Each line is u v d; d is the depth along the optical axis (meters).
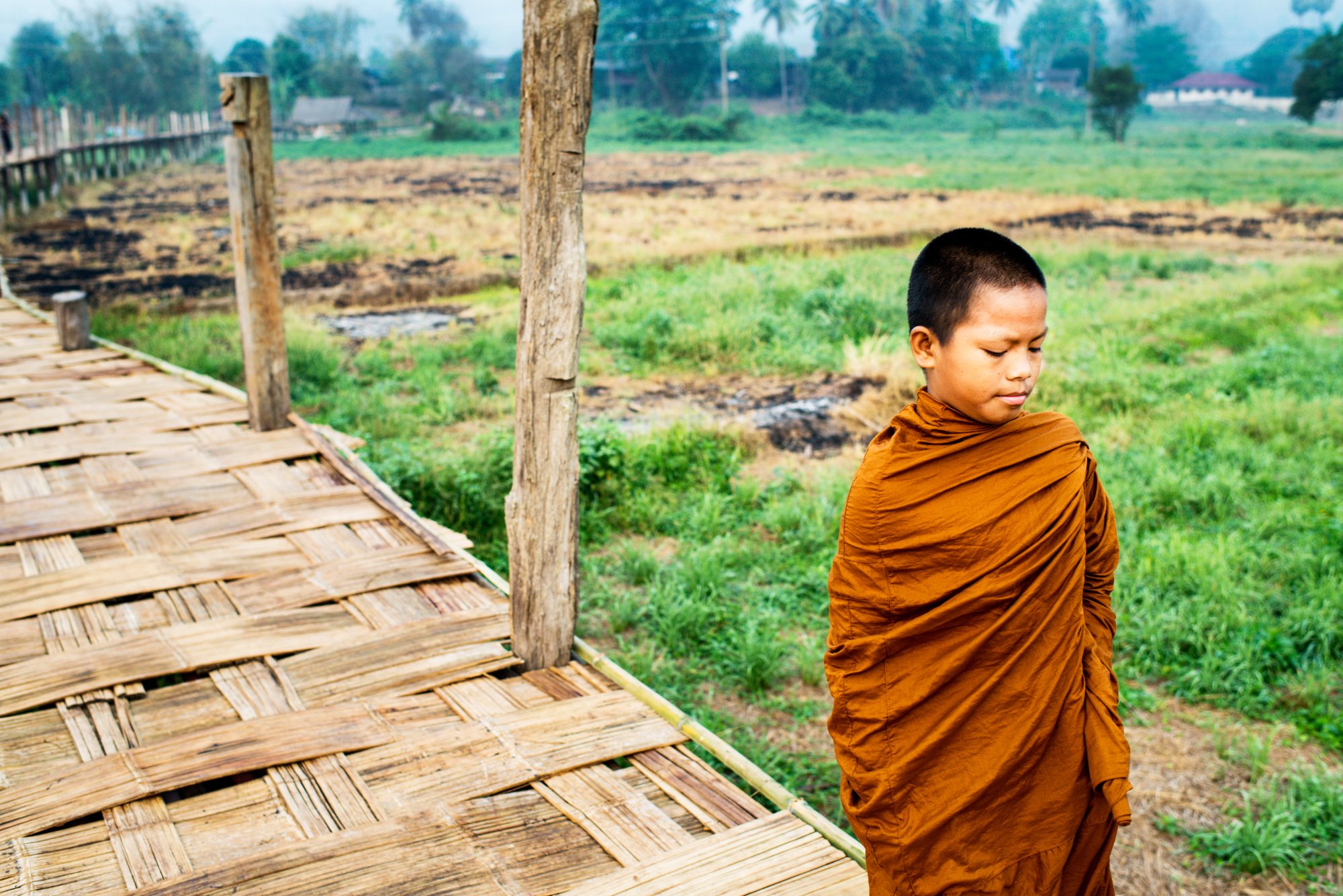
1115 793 1.59
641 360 11.07
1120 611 5.48
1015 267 1.58
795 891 2.52
